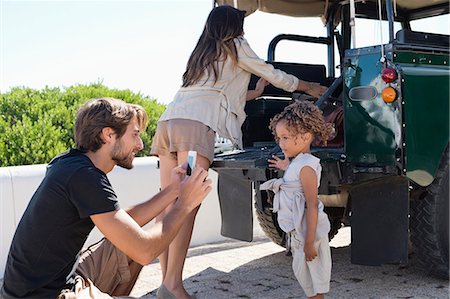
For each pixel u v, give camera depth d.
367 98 3.79
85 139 2.66
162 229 2.62
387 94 3.66
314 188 3.27
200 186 2.75
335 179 3.84
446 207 3.98
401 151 3.64
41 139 7.25
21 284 2.53
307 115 3.30
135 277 3.08
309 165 3.27
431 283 4.15
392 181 3.73
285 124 3.32
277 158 3.48
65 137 7.77
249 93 4.39
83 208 2.50
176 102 3.85
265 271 4.70
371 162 3.77
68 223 2.54
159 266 4.96
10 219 4.80
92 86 9.49
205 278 4.53
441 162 3.91
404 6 5.17
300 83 4.19
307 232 3.24
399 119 3.64
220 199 4.36
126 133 2.70
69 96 8.98
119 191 5.34
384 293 3.97
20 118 8.39
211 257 5.21
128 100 9.23
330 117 4.45
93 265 2.93
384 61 3.71
